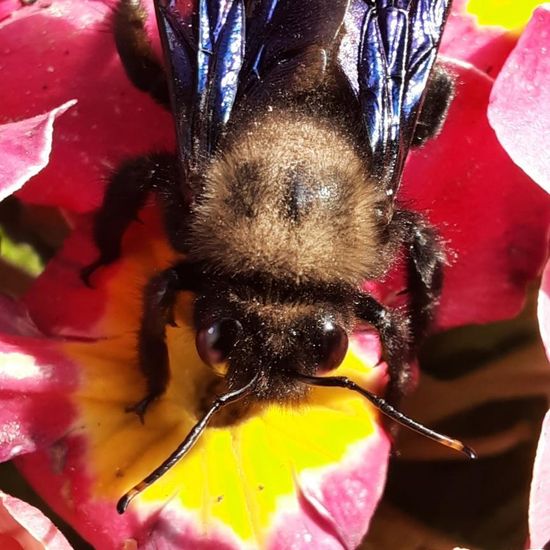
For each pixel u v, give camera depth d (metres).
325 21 0.05
